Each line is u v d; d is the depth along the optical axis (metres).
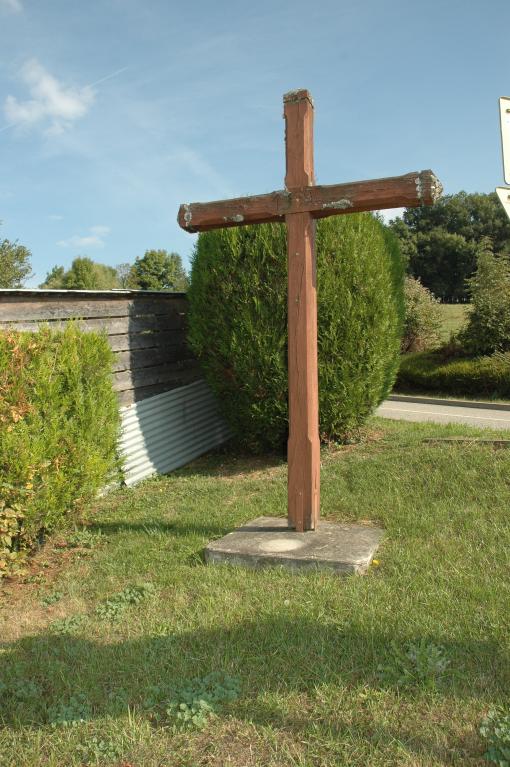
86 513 6.67
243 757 2.74
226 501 7.02
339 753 2.70
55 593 4.80
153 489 8.16
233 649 3.58
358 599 4.06
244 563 4.87
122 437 8.30
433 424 9.90
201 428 9.92
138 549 5.57
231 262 8.11
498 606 3.81
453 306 33.28
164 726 2.98
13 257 27.58
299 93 5.21
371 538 5.07
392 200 4.89
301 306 5.23
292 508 5.35
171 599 4.39
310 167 5.26
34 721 3.11
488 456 6.59
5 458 5.23
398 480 6.49
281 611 3.98
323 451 8.38
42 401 5.88
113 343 8.62
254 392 8.22
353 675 3.24
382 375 8.64
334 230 8.07
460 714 2.87
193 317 8.62
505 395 16.70
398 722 2.85
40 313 7.56
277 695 3.10
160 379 9.49
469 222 56.19
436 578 4.31
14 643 3.99
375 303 8.27
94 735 2.96
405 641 3.48
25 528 5.55
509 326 18.27
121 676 3.42
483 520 5.33
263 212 5.32
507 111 5.30
